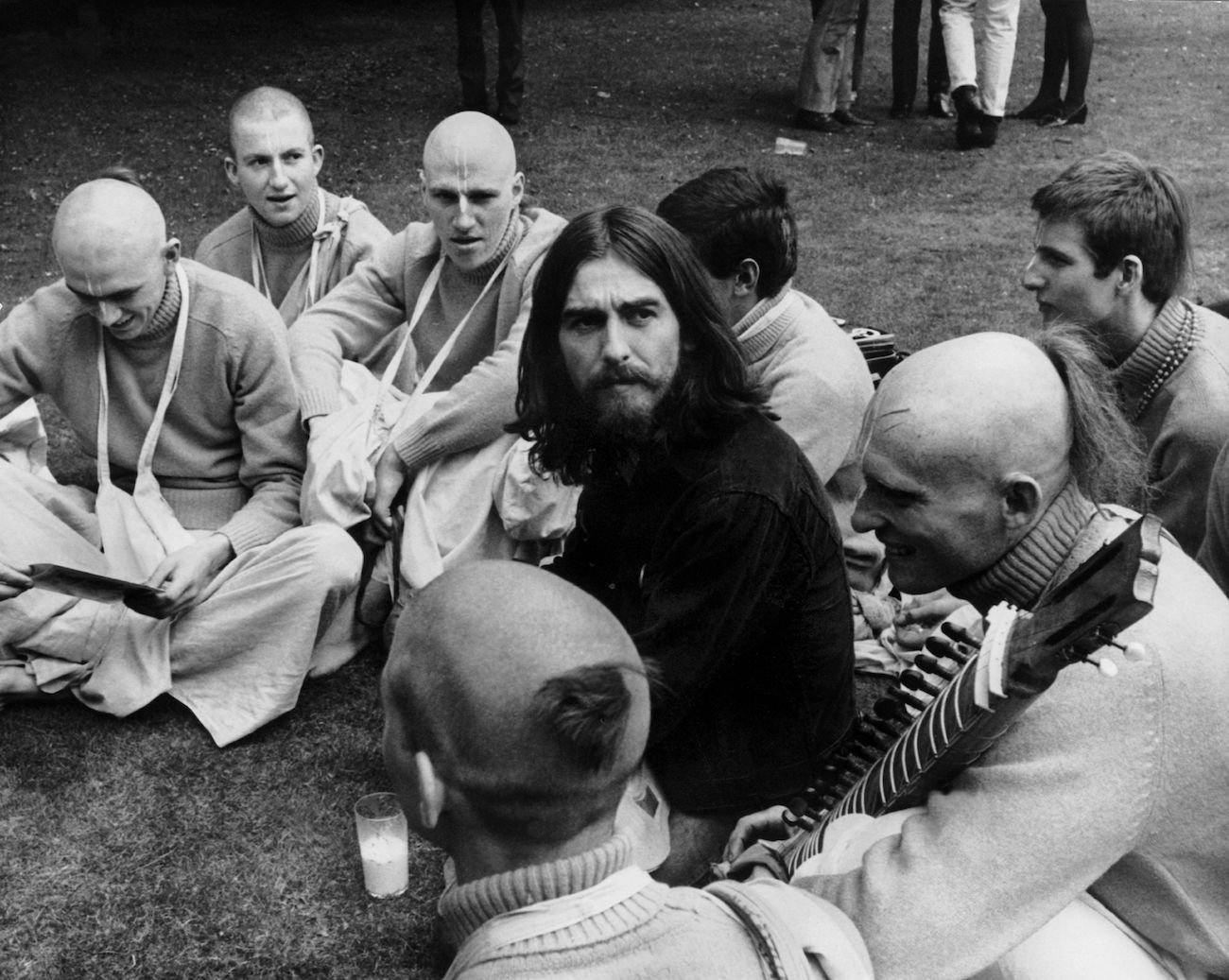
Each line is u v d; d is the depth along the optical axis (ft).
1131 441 6.05
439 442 12.55
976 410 5.76
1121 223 9.75
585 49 40.42
